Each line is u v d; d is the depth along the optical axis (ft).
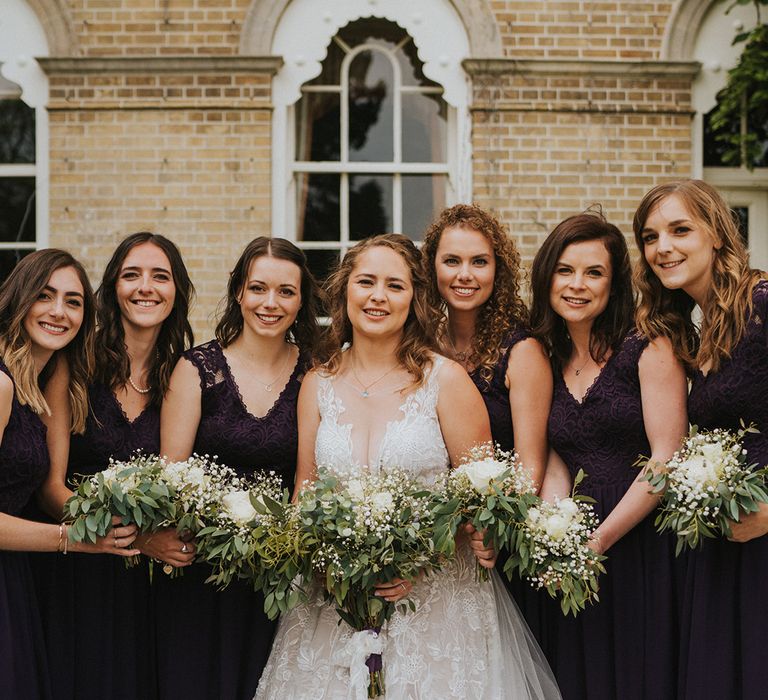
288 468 11.22
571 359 11.12
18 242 22.56
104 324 11.22
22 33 22.15
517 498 9.73
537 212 21.97
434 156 23.11
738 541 9.68
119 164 21.90
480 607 10.40
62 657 10.70
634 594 10.52
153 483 9.94
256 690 10.78
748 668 9.61
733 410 9.87
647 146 22.11
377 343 10.66
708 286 10.20
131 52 21.99
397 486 9.87
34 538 9.91
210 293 21.86
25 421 10.25
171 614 11.05
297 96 22.27
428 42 22.31
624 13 22.16
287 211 22.70
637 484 10.25
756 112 22.68
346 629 10.19
